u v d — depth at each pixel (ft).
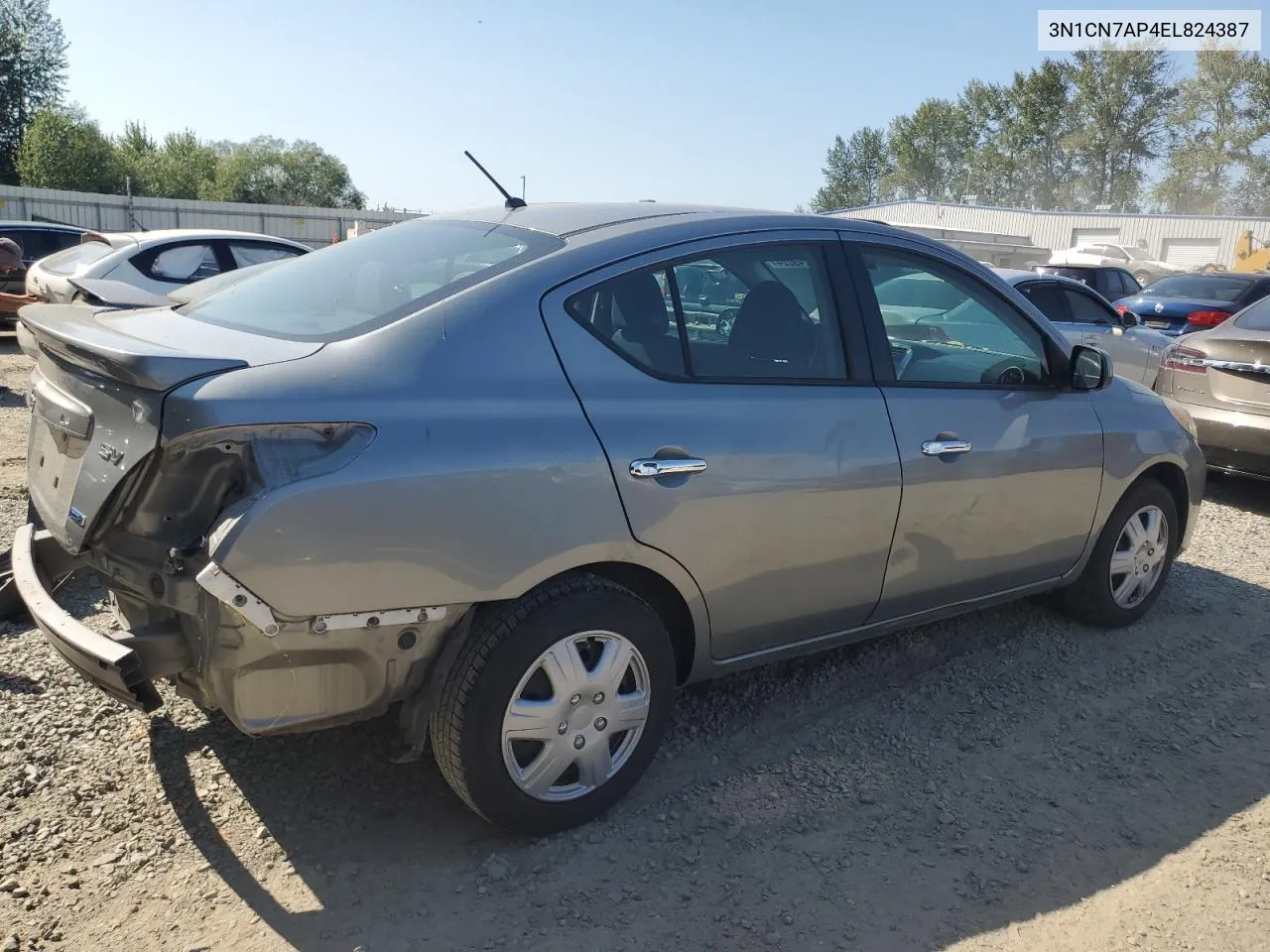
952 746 11.82
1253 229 138.72
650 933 8.48
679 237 10.39
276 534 7.66
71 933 8.13
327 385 8.19
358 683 8.52
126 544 8.55
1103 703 13.08
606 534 9.21
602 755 9.71
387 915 8.55
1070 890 9.27
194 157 222.28
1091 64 225.97
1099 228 151.12
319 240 144.87
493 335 9.03
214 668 8.03
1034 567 13.67
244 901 8.64
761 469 10.19
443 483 8.31
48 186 165.68
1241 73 201.98
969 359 12.69
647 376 9.77
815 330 11.21
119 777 10.23
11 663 12.32
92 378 8.71
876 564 11.51
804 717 12.36
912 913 8.85
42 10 168.45
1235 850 9.97
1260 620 16.25
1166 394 25.22
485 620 8.93
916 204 168.25
